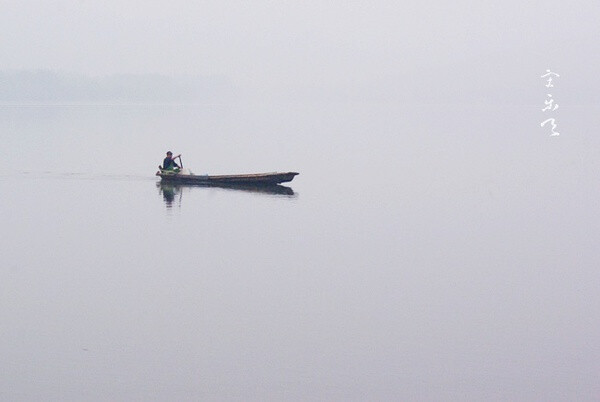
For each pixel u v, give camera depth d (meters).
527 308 18.77
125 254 23.67
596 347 16.30
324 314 18.22
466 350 16.08
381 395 13.98
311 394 14.07
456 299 19.44
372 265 22.67
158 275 21.34
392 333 16.98
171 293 19.67
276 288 20.22
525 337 16.83
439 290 20.25
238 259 23.19
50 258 23.11
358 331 17.08
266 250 24.42
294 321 17.70
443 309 18.66
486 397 13.99
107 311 18.25
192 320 17.70
